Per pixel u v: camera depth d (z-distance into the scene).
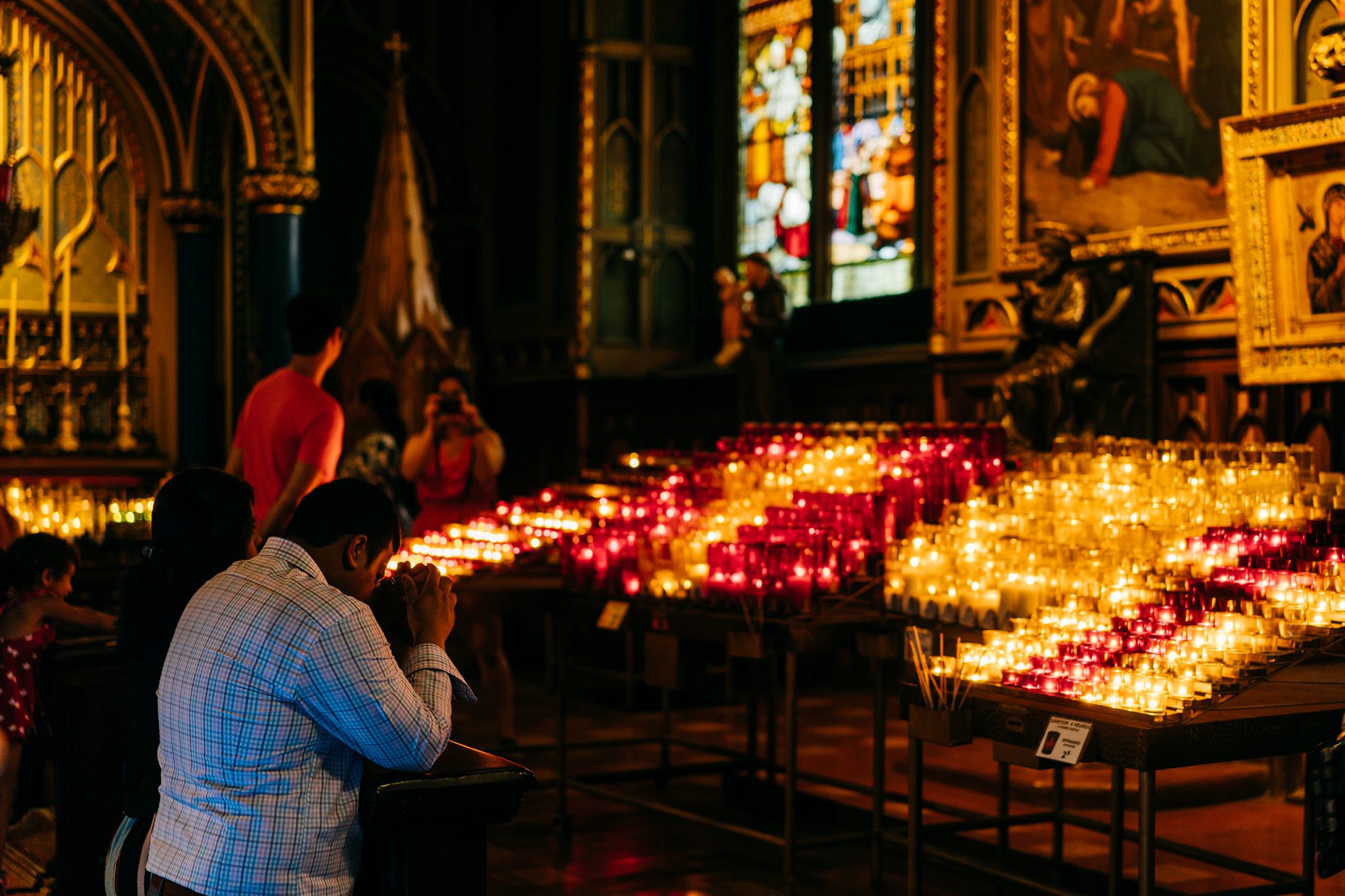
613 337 11.66
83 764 4.31
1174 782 5.69
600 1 11.48
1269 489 4.34
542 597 5.73
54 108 10.84
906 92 10.09
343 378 10.62
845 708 8.08
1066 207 7.39
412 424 10.58
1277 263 6.02
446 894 2.65
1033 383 6.73
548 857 5.36
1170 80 6.86
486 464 7.09
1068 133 7.38
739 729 7.57
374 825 2.59
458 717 7.88
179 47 10.70
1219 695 3.45
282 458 4.93
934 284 8.13
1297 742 3.41
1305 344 5.93
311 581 2.63
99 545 7.62
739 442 6.21
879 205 10.35
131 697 2.96
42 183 10.82
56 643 4.56
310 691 2.53
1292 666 3.66
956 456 5.20
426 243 10.95
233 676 2.54
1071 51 7.35
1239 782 5.79
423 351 10.64
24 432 10.74
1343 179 5.69
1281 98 6.18
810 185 10.95
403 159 10.91
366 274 10.84
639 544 5.53
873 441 5.66
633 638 8.45
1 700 4.74
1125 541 4.30
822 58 10.86
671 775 6.15
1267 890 4.11
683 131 11.88
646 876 5.12
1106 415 6.68
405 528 7.82
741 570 4.94
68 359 10.70
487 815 2.67
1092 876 4.86
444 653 2.83
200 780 2.56
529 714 8.03
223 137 11.06
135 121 11.06
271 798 2.53
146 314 11.19
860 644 4.65
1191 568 4.09
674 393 10.92
